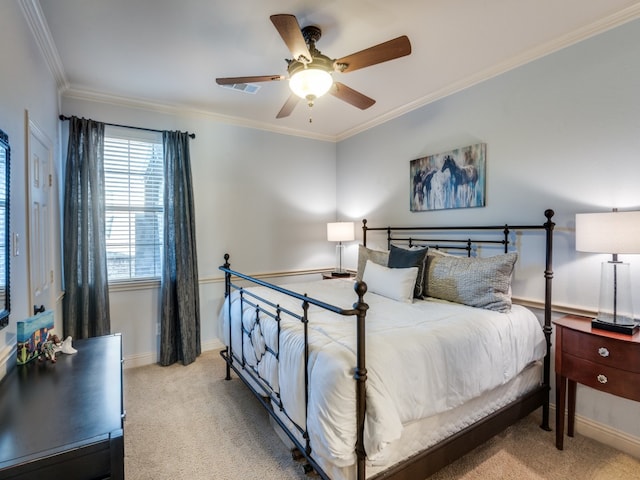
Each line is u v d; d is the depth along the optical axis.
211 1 1.79
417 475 1.48
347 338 1.60
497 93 2.57
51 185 2.40
